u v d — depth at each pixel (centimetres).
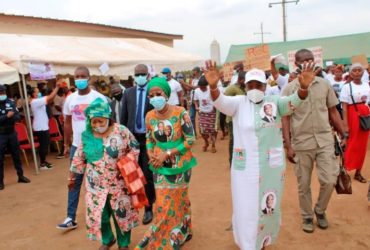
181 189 394
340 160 459
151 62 1188
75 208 516
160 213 389
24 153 962
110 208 411
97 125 383
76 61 963
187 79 1752
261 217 360
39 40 1085
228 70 888
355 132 637
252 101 360
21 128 948
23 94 954
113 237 437
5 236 515
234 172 368
